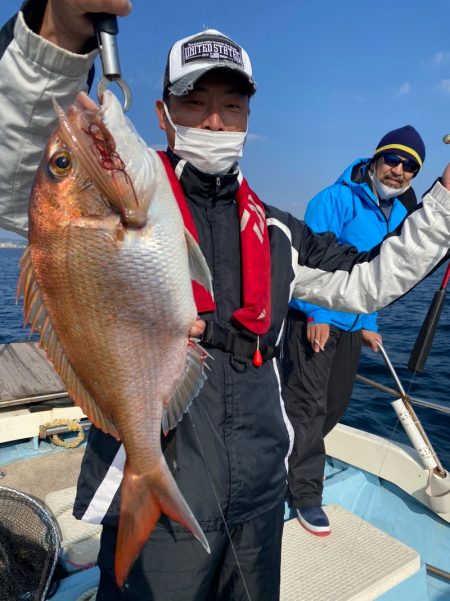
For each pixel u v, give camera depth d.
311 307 2.91
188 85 1.51
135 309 1.25
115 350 1.26
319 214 3.29
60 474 3.30
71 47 1.20
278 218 1.87
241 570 1.63
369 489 3.44
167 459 1.49
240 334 1.59
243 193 1.72
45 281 1.20
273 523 1.69
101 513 1.47
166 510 1.30
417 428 3.23
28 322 1.22
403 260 1.80
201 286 1.57
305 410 2.99
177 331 1.32
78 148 1.14
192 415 1.51
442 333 10.08
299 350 3.04
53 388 4.00
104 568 1.54
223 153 1.62
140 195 1.21
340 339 3.09
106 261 1.21
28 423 3.66
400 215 3.38
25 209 1.41
